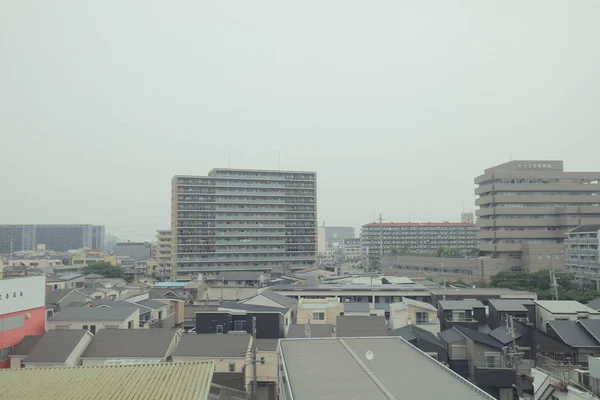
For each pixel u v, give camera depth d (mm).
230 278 92812
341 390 15320
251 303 50375
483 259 107500
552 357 36875
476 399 14289
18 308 36625
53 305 54594
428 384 15945
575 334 38156
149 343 34875
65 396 17844
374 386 15758
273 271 118062
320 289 63625
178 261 129000
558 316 43500
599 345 36844
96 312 43531
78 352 33500
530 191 112688
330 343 23047
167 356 33969
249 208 137375
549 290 70688
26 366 31859
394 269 136500
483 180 117688
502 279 87188
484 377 32375
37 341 35469
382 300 62281
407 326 42156
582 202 112000
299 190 143625
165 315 55594
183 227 130875
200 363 22281
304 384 16031
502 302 47844
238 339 35688
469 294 59844
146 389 18562
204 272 130250
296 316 50500
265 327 41812
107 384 19250
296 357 20094
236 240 134875
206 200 133875
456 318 46625
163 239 146000
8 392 18422
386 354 20641
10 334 35562
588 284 80750
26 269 108562
